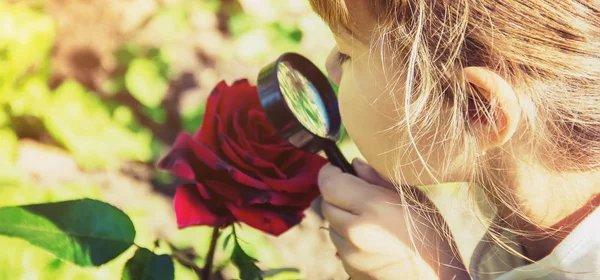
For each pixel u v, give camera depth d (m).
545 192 0.59
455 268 0.61
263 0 1.15
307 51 1.11
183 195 0.60
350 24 0.56
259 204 0.60
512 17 0.55
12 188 0.90
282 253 0.94
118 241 0.57
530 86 0.55
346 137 0.97
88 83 1.09
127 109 1.08
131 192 1.00
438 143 0.57
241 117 0.63
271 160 0.62
